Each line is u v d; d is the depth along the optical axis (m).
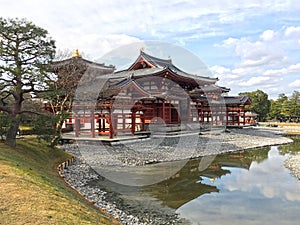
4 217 6.35
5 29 15.09
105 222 8.55
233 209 12.39
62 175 15.53
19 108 16.42
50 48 16.67
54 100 19.80
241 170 21.02
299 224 10.84
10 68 15.16
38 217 6.55
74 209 8.05
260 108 79.62
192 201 13.40
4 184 8.34
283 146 35.06
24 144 17.56
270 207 12.66
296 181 17.53
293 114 73.19
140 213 11.62
